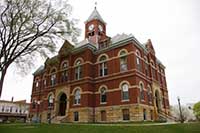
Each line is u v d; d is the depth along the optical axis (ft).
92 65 98.58
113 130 48.65
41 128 52.90
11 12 65.77
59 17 73.20
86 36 127.13
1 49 65.36
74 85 97.60
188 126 55.67
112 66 90.58
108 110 84.28
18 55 68.64
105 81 90.74
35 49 72.49
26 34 69.15
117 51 91.30
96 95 91.97
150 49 109.91
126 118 77.92
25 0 66.54
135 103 76.28
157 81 106.93
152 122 75.92
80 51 102.32
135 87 78.69
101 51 98.17
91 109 88.89
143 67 92.38
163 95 115.65
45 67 129.80
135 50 87.92
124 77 83.87
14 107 203.92
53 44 74.59
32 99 137.80
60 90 104.58
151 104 90.89
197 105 141.08
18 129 51.65
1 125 59.47
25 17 66.85
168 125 56.13
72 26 76.54
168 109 116.88
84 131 48.14
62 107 104.42
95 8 136.98
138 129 49.52
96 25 123.44
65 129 50.93
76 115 91.04
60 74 109.29
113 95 84.94
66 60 108.88
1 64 64.90
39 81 137.80
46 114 107.86
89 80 93.15
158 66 121.90
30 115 132.57
